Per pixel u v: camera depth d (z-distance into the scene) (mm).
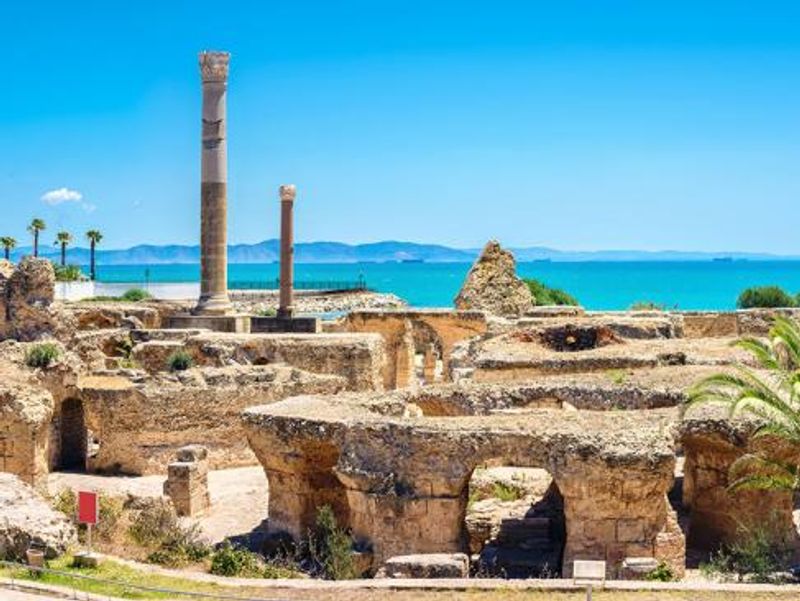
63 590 29766
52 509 35469
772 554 36062
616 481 34500
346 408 42094
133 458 54281
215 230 86125
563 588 29375
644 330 72000
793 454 37688
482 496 43281
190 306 95062
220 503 47812
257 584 30922
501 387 46500
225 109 86375
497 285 96812
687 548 39906
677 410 39375
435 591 29750
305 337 71500
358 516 37969
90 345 70625
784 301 111250
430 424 37406
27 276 67312
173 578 31547
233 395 56625
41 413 46500
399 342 86688
